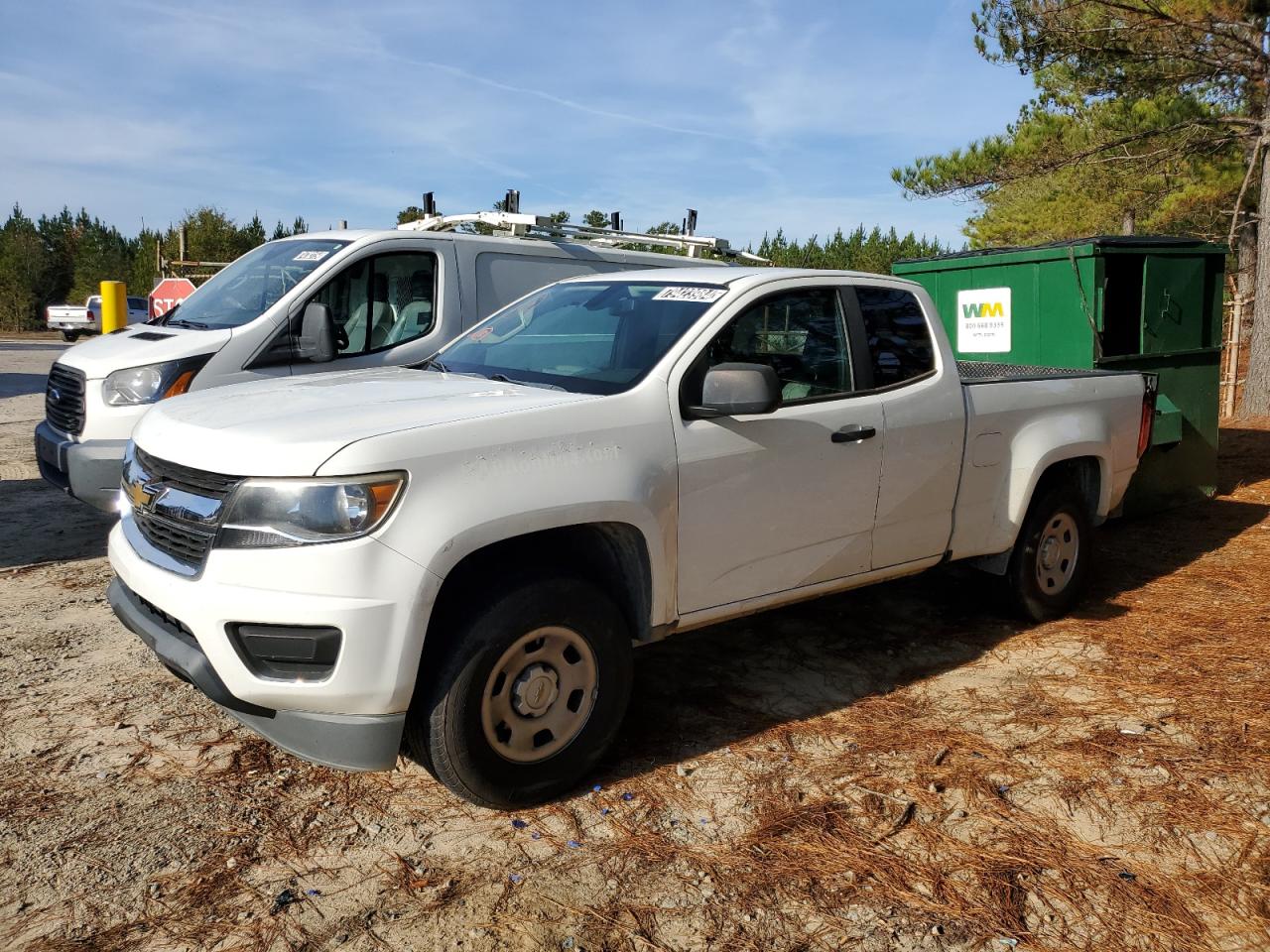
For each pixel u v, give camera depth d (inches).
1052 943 111.0
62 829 129.6
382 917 113.5
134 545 138.6
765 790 143.2
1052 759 153.6
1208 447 321.4
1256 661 192.1
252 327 248.5
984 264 315.3
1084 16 531.2
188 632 129.3
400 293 275.1
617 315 167.5
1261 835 132.7
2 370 911.7
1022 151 619.8
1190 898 119.2
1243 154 657.0
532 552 139.3
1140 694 177.8
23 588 232.7
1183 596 234.2
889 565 181.9
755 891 119.8
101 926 110.7
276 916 113.2
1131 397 227.5
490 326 189.0
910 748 157.1
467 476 126.1
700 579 152.3
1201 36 517.0
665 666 190.7
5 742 153.6
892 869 124.5
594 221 924.6
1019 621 215.0
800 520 163.8
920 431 180.2
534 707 134.1
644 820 135.0
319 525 118.9
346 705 120.7
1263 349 496.4
